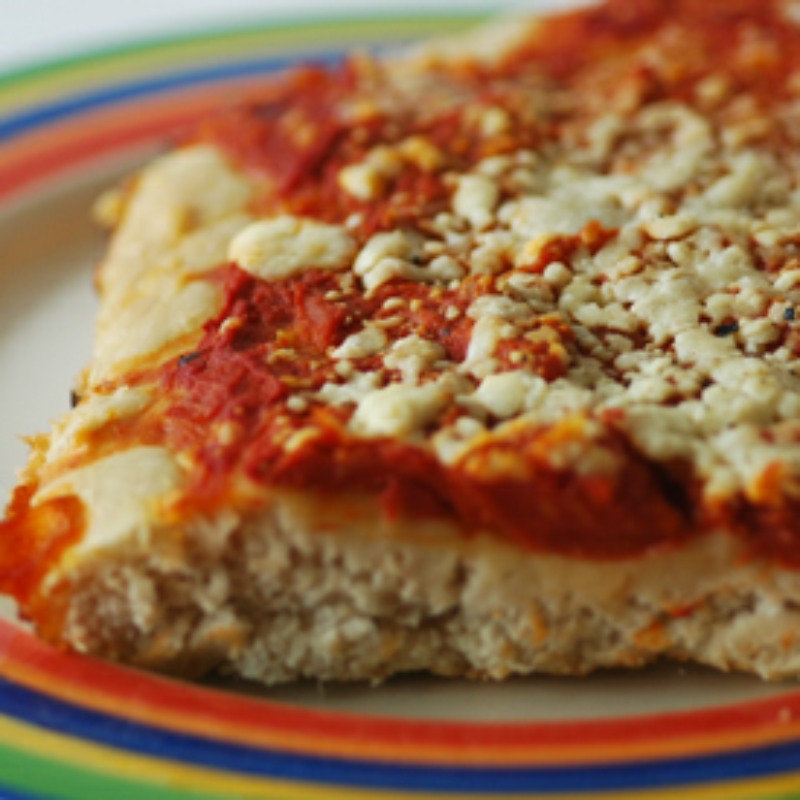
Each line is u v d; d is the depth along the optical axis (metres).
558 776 0.34
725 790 0.34
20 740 0.35
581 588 0.36
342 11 0.53
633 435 0.36
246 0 0.63
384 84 0.46
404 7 0.54
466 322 0.38
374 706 0.37
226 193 0.43
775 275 0.39
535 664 0.37
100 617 0.36
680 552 0.36
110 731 0.35
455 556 0.36
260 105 0.46
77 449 0.37
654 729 0.35
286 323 0.39
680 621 0.37
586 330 0.38
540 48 0.48
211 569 0.36
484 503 0.35
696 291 0.39
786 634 0.36
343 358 0.37
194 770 0.34
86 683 0.36
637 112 0.44
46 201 0.48
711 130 0.43
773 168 0.42
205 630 0.36
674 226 0.40
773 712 0.36
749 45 0.47
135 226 0.43
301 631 0.37
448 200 0.41
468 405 0.36
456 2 0.56
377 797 0.34
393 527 0.36
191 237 0.42
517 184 0.41
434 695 0.37
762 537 0.36
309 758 0.35
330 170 0.43
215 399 0.37
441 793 0.34
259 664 0.37
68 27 0.60
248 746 0.35
